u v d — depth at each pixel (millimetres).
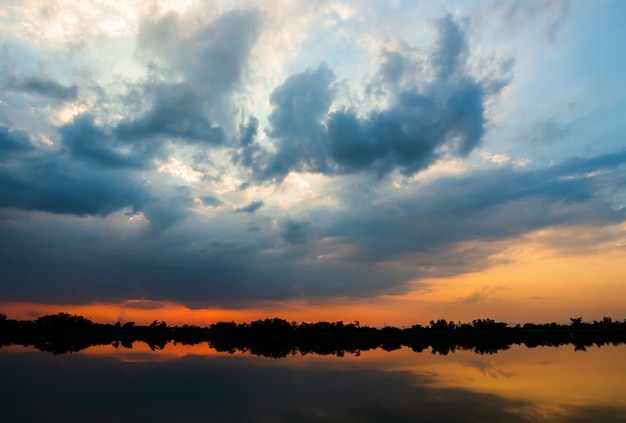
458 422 25969
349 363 56344
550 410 28438
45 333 118438
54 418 26875
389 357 65375
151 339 114250
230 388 36750
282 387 37188
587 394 33406
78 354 64250
